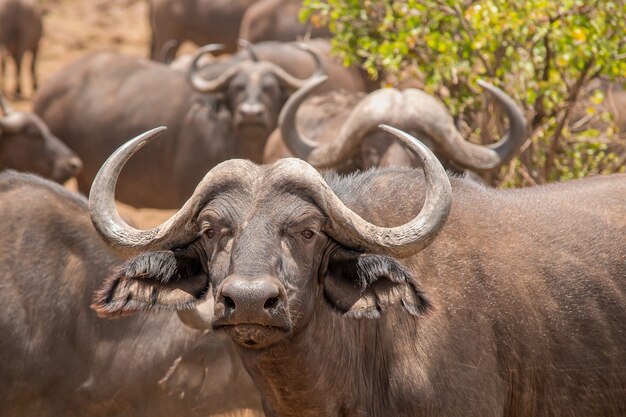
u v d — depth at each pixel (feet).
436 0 70.59
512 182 72.13
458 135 67.77
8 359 52.39
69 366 52.95
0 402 52.65
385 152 67.56
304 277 36.68
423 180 45.65
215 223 37.19
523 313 43.96
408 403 41.27
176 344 51.67
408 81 81.20
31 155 101.04
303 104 84.79
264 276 34.68
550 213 47.37
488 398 42.52
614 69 68.08
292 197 36.94
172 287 39.17
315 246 37.24
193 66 102.37
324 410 40.16
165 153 104.88
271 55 106.93
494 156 67.21
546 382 44.78
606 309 45.60
